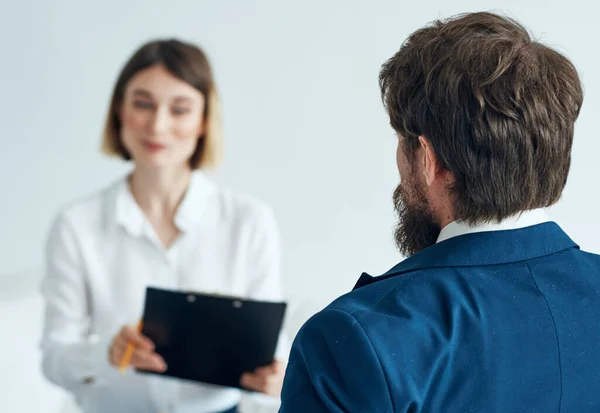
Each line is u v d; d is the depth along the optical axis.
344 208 2.59
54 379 1.88
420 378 0.65
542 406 0.68
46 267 1.96
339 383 0.66
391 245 2.57
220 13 2.58
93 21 2.67
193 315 1.70
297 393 0.69
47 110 2.74
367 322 0.66
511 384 0.67
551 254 0.74
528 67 0.70
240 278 1.96
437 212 0.76
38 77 2.72
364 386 0.64
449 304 0.68
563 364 0.69
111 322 1.92
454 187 0.73
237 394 1.93
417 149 0.75
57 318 1.91
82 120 2.72
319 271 2.63
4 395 2.34
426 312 0.68
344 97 2.53
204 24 2.60
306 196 2.61
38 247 2.80
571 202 2.38
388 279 0.72
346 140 2.55
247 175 2.64
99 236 1.93
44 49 2.71
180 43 1.89
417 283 0.70
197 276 1.94
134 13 2.64
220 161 2.01
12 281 2.72
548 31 2.33
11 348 2.42
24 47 2.72
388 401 0.63
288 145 2.60
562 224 2.40
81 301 1.93
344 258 2.61
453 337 0.67
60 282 1.92
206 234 1.96
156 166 1.88
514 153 0.69
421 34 0.76
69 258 1.92
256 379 1.70
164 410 1.89
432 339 0.66
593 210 2.37
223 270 1.95
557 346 0.69
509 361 0.67
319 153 2.58
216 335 1.70
